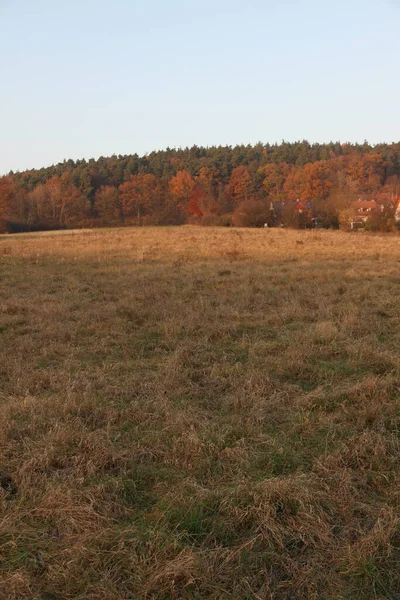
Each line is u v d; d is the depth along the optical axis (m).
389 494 3.76
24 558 3.09
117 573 3.01
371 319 8.98
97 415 5.08
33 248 25.97
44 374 6.20
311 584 2.94
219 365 6.66
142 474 4.09
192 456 4.29
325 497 3.69
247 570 3.04
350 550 3.16
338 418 5.02
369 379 5.78
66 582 2.93
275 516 3.43
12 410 5.11
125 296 11.98
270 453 4.29
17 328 8.81
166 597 2.87
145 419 5.05
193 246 25.39
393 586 2.97
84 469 4.06
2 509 3.54
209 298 11.55
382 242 28.08
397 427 4.80
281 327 8.80
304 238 31.06
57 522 3.39
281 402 5.46
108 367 6.66
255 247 24.56
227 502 3.58
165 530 3.34
